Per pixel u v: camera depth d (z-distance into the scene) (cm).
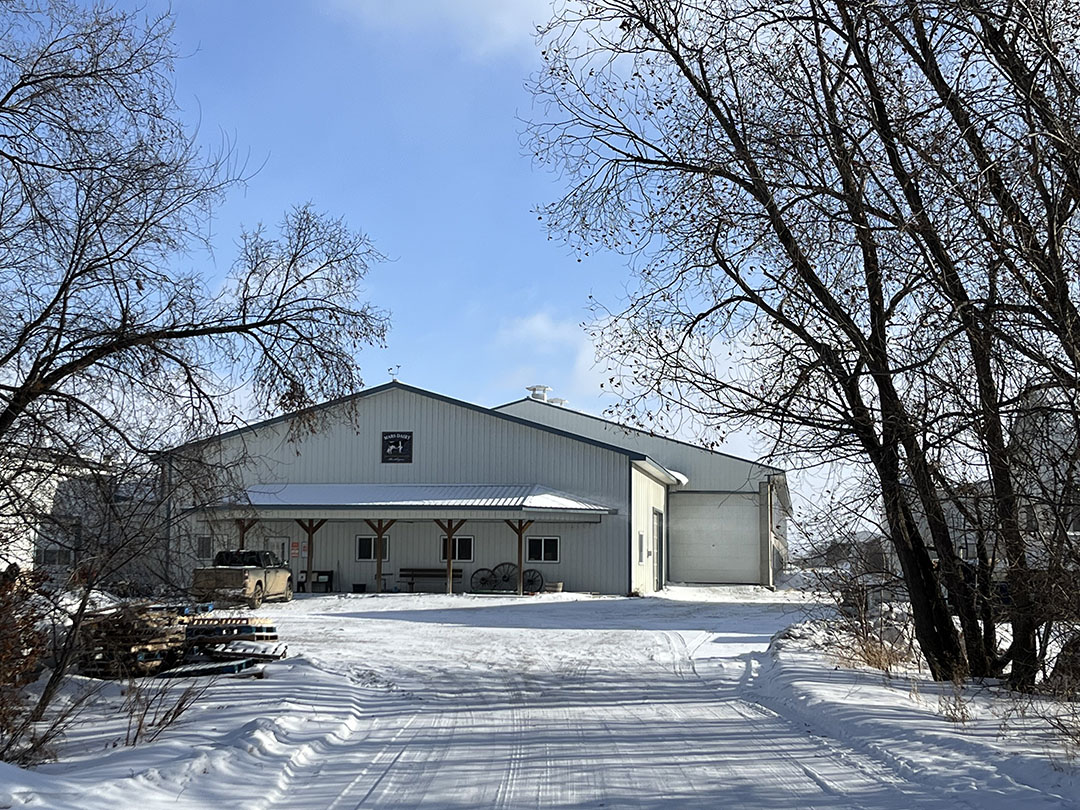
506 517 3784
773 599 4066
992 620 1448
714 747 959
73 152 1334
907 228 1090
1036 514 1127
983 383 1090
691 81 1394
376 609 3209
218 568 3062
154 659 1493
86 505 1193
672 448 5241
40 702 1064
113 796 716
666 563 5050
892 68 1220
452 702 1312
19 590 1038
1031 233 1010
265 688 1349
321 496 4000
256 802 737
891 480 1358
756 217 1326
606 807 719
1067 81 981
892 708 1127
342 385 1523
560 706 1270
